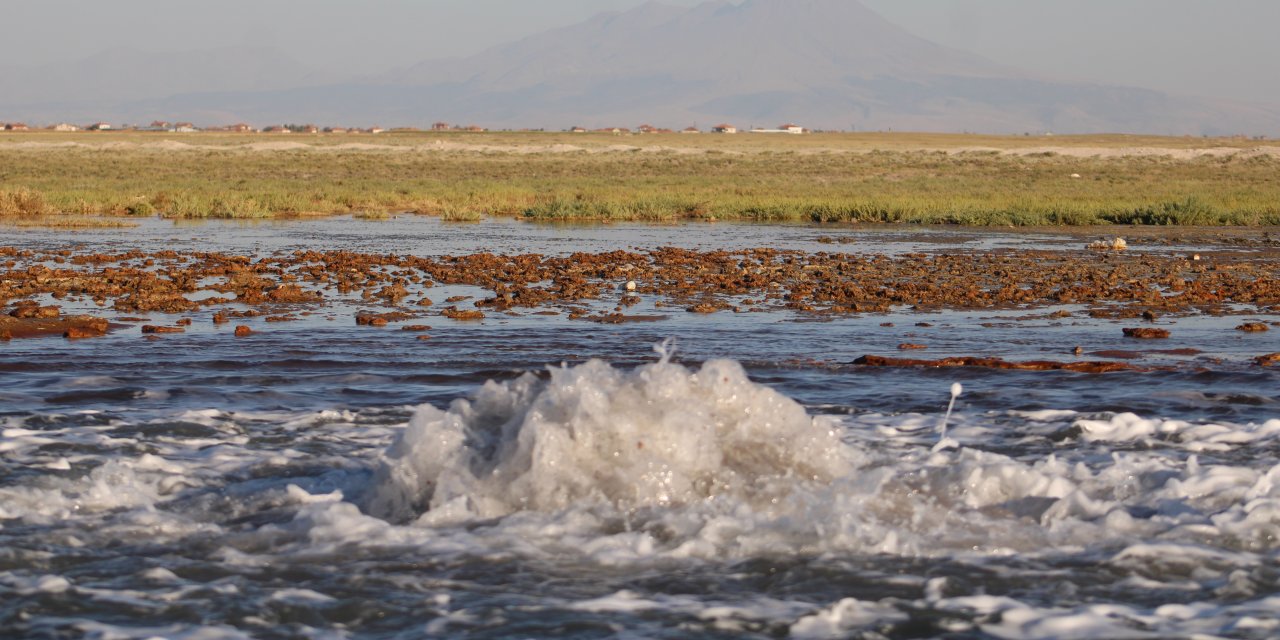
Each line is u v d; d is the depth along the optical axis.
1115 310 28.38
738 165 141.25
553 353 21.34
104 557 10.16
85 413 15.84
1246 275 37.25
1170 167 139.12
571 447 11.83
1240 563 10.01
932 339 23.44
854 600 9.20
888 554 10.30
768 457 12.45
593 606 9.09
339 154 158.75
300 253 40.56
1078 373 19.30
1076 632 8.60
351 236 50.94
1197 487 12.21
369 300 29.64
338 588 9.48
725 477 12.01
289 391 17.70
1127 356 21.30
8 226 53.88
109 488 12.12
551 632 8.58
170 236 49.75
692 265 39.12
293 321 25.84
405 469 12.05
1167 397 17.17
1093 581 9.64
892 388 18.02
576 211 64.81
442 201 71.12
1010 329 25.03
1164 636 8.52
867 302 29.66
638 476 11.64
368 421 15.71
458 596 9.30
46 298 29.19
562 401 12.19
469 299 30.14
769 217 65.50
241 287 31.47
